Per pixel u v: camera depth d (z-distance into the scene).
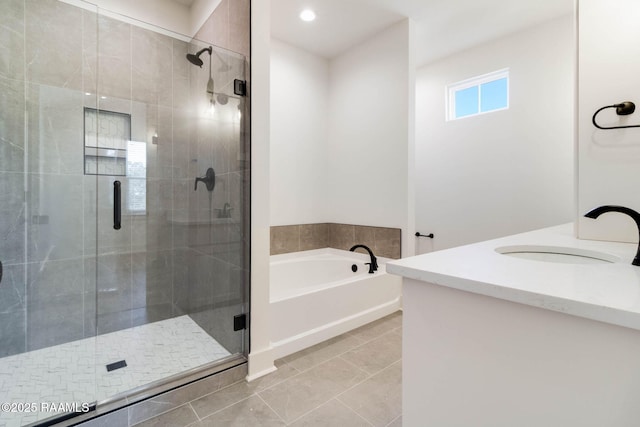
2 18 1.92
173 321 2.52
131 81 2.38
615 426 0.58
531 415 0.68
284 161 3.21
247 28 1.84
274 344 2.02
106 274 2.31
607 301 0.56
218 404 1.56
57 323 2.13
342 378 1.79
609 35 1.25
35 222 2.05
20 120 1.99
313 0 2.48
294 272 3.09
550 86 2.73
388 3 2.51
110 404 1.44
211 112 2.24
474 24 2.80
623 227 1.24
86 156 2.21
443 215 3.50
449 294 0.81
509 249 1.20
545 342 0.65
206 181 2.31
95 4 2.23
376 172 3.06
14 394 1.56
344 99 3.36
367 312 2.60
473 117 3.24
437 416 0.85
